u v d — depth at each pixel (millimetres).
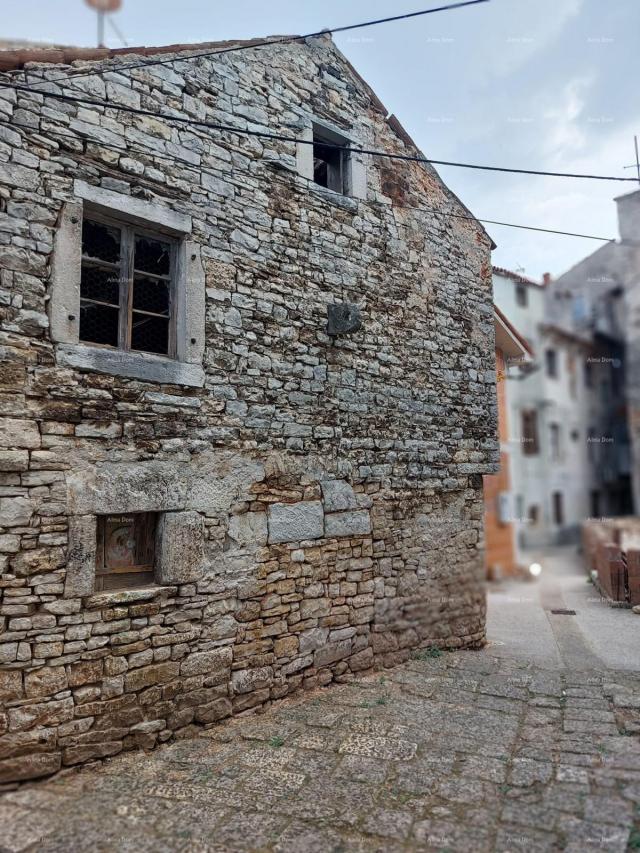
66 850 3006
